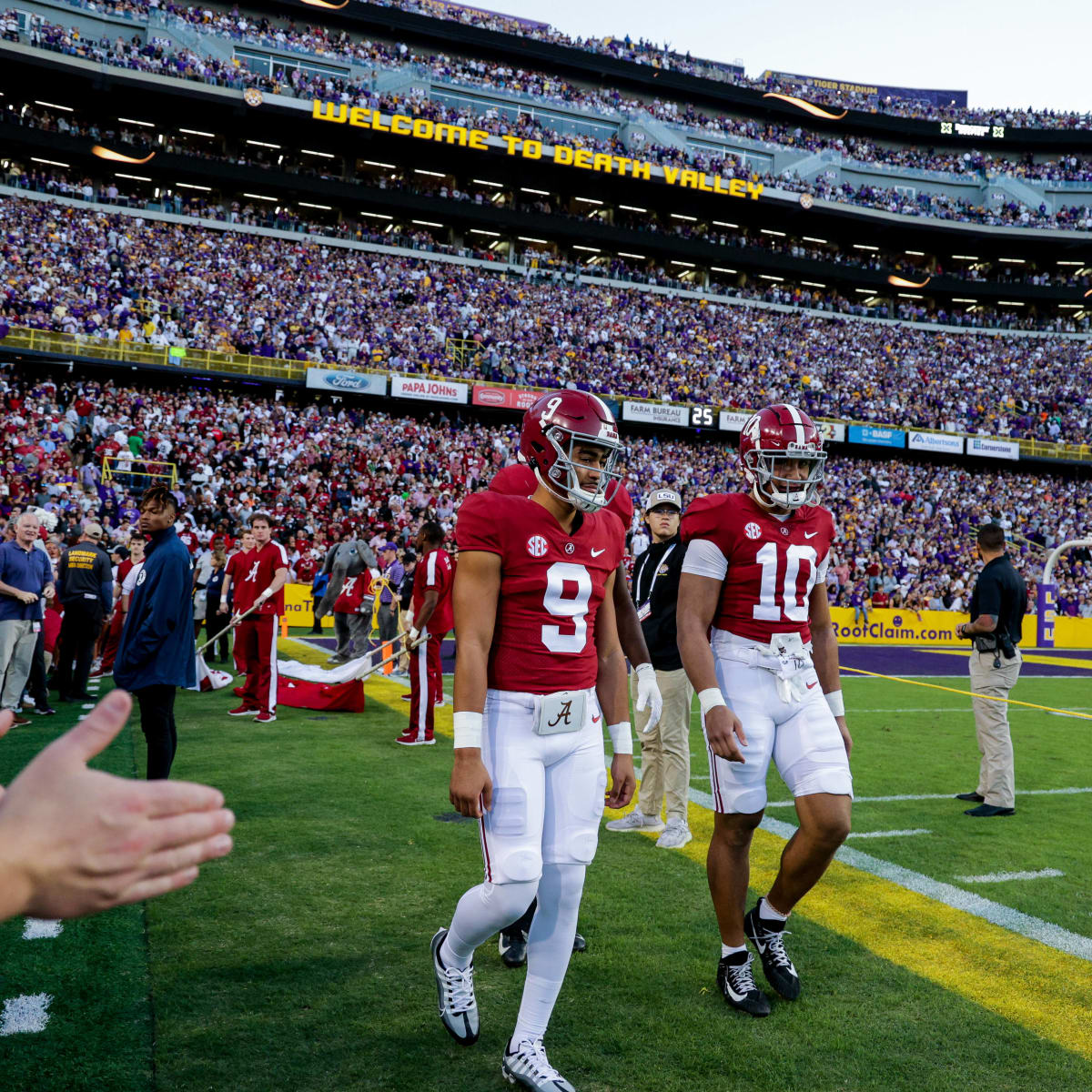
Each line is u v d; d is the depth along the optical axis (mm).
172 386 26703
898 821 5730
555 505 2658
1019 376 37281
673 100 42812
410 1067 2654
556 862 2592
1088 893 4434
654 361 33062
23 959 3275
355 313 29812
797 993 3236
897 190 43500
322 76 35531
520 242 38406
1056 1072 2758
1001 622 6012
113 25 32375
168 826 737
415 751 6984
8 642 7023
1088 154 45406
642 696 2977
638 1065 2729
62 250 26750
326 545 20125
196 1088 2498
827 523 3443
